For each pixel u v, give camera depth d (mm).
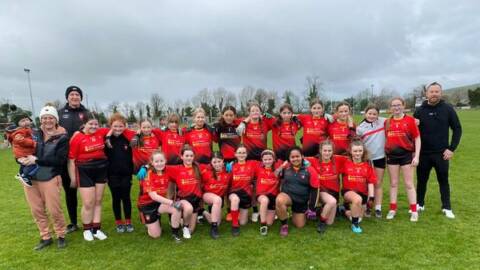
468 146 16281
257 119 7199
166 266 4875
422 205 7016
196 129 7258
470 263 4633
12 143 5555
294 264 4789
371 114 6738
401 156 6445
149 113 66938
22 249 5633
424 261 4730
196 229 6398
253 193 6695
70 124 6527
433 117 6555
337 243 5473
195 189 6145
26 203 8727
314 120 7215
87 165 5820
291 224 6508
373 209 7148
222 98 69750
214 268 4758
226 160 7266
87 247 5652
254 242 5648
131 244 5730
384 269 4559
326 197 6086
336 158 6551
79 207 8242
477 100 81938
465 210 6855
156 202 5973
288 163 6262
